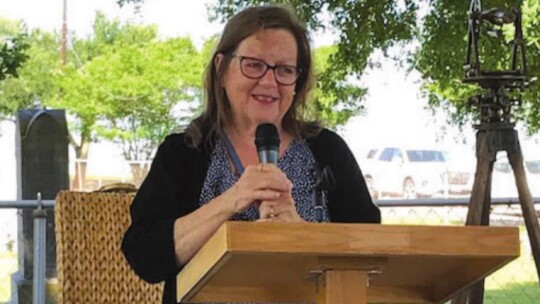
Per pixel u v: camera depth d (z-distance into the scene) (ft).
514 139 20.39
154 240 11.25
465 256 8.64
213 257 8.70
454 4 45.78
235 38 12.26
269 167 10.23
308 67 12.96
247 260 8.71
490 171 20.43
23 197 35.96
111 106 134.82
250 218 12.01
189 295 10.28
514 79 20.39
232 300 10.61
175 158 12.45
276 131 11.05
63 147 36.40
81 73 136.98
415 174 85.05
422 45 46.96
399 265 9.58
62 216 15.01
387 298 11.04
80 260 14.93
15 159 37.99
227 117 12.56
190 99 135.44
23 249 31.09
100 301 14.93
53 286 29.43
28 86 140.36
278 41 12.21
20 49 44.52
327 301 8.80
